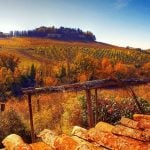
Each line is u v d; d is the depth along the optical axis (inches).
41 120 824.3
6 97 2628.0
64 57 7239.2
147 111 697.0
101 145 175.2
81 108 776.3
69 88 372.2
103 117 707.4
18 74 4185.5
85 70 4281.5
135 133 180.4
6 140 184.2
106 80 357.4
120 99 753.0
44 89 400.2
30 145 176.2
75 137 193.3
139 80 377.1
